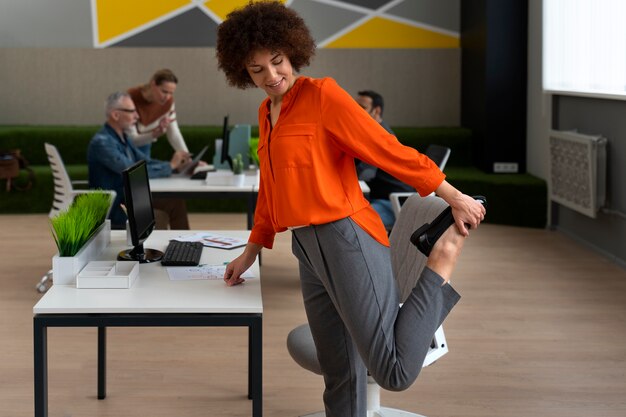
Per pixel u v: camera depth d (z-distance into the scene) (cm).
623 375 438
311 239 270
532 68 897
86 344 482
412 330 267
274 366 449
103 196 390
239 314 295
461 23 1041
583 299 584
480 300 580
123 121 625
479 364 454
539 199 840
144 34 1038
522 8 911
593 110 738
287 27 262
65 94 1035
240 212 951
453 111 1055
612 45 695
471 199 268
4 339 490
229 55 267
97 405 397
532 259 705
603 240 722
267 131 279
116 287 317
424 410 393
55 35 1035
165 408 395
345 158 272
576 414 389
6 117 1034
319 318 295
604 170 705
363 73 1048
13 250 736
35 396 290
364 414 306
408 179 265
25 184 926
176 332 505
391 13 1045
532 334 506
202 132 983
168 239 409
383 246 274
